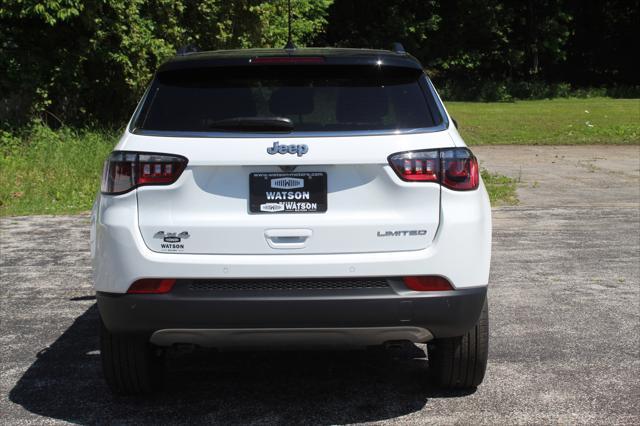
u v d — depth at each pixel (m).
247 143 3.48
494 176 14.65
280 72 3.73
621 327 5.32
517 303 5.95
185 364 4.67
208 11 18.08
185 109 3.63
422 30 48.75
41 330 5.35
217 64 3.72
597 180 14.12
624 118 28.14
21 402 4.04
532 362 4.60
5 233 9.12
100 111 18.17
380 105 3.65
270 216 3.48
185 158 3.48
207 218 3.48
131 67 16.78
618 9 56.41
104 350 3.86
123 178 3.53
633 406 3.91
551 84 54.31
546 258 7.59
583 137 22.78
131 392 4.09
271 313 3.41
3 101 16.06
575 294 6.22
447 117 3.73
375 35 48.56
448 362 3.95
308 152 3.46
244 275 3.42
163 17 17.62
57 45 17.16
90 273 7.09
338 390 4.19
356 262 3.43
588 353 4.76
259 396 4.12
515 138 22.86
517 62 52.72
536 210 10.67
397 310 3.44
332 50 3.98
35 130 15.80
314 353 4.85
